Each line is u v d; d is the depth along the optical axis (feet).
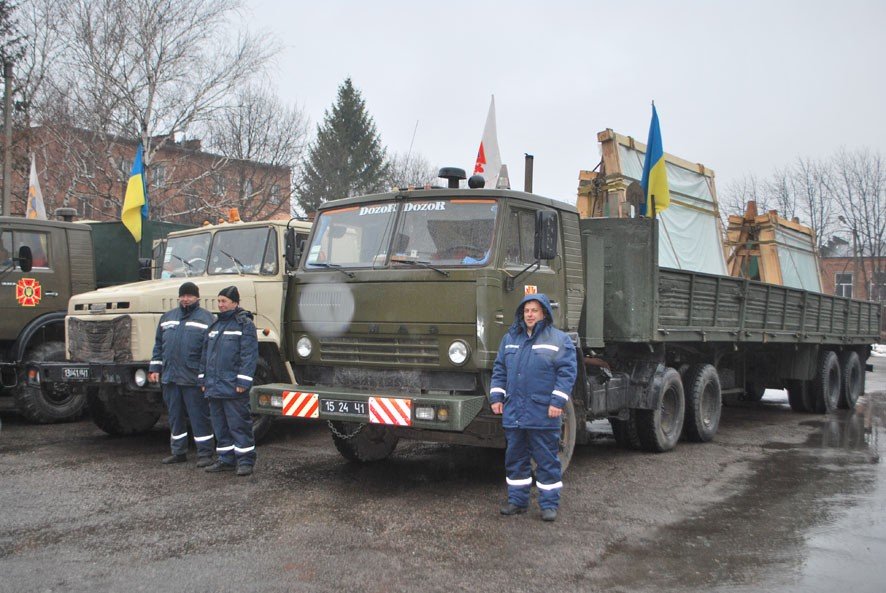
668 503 21.16
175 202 96.63
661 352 29.30
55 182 82.07
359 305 22.09
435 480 23.59
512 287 21.33
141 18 77.00
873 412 45.21
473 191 21.97
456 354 20.53
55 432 32.48
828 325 44.78
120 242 40.68
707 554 16.76
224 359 23.71
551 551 16.79
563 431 23.44
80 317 29.17
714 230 46.70
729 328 33.04
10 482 22.89
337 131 145.59
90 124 78.07
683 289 29.58
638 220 27.35
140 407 31.42
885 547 17.38
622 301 27.45
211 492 21.79
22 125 78.07
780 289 38.24
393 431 24.14
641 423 28.81
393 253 22.26
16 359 33.50
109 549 16.63
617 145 37.32
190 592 14.24
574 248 24.94
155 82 78.64
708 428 32.22
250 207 100.78
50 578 14.90
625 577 15.26
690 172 45.34
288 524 18.57
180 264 32.30
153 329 27.86
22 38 77.56
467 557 16.30
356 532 17.97
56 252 35.27
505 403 19.52
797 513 20.24
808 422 39.73
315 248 23.84
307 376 23.59
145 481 23.11
